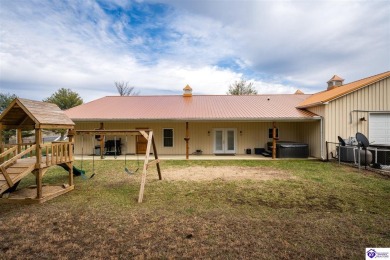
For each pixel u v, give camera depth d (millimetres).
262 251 3002
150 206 4824
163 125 14672
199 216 4230
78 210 4594
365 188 6148
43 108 5902
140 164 10625
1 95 22359
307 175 7914
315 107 12547
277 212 4418
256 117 12289
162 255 2916
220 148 14797
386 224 3828
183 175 8070
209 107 15117
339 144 10547
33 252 3014
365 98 11391
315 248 3066
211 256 2887
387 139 11352
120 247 3123
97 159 12273
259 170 8953
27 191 5949
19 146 6320
